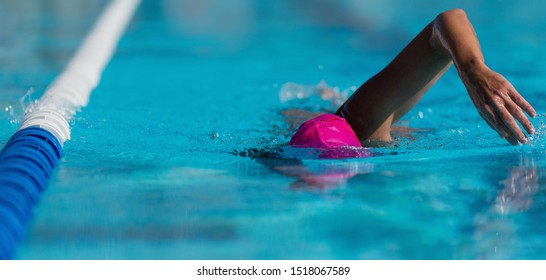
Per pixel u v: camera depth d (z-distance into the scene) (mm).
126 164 5012
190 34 14086
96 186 4391
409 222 3660
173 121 6934
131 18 16453
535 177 4465
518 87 8516
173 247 3340
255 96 8555
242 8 17984
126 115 7238
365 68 10703
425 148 5355
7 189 3963
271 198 4070
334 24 15133
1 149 5387
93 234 3506
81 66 9859
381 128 5316
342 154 4980
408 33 13797
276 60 11312
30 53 11219
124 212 3850
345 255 3240
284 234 3506
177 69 10539
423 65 5059
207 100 8312
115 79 9758
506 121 4293
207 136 6062
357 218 3717
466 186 4277
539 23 13805
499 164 4836
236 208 3904
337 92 8367
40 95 7953
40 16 16094
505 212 3812
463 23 4805
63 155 5328
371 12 16719
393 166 4797
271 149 5312
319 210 3850
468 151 5262
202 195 4145
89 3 18344
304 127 5199
